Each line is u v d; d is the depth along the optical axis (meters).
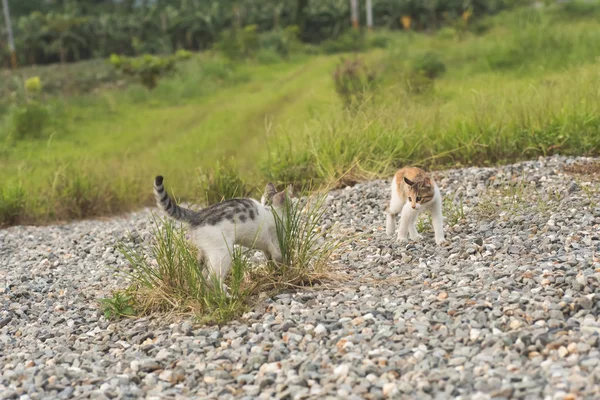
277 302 6.01
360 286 6.19
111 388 4.82
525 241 6.79
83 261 8.78
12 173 15.14
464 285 5.81
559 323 4.84
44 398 4.77
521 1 42.38
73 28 46.34
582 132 10.88
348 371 4.59
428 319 5.22
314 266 6.60
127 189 13.65
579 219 7.29
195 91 29.31
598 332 4.64
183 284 6.33
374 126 12.26
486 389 4.17
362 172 11.16
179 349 5.34
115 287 7.30
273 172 11.80
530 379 4.20
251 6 51.19
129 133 22.16
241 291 6.19
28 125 21.88
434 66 21.52
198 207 11.45
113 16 50.16
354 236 7.96
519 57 21.78
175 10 50.59
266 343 5.23
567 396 3.90
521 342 4.64
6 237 10.82
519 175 9.53
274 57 36.84
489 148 11.36
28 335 6.18
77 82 33.22
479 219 7.88
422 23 47.31
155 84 30.06
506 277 5.80
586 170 9.34
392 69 19.86
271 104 23.05
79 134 22.20
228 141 18.59
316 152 11.73
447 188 9.54
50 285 7.68
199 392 4.66
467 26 33.88
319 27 47.50
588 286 5.38
